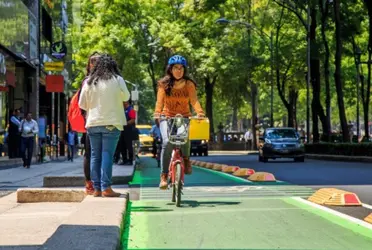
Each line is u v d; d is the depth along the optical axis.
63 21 48.88
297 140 35.97
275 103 95.56
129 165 23.42
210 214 9.88
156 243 7.50
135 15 63.97
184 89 10.80
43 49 39.25
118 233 6.64
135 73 64.06
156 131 29.56
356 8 42.47
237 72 59.75
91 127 10.25
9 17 28.03
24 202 11.40
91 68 10.44
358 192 14.10
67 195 11.48
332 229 8.57
